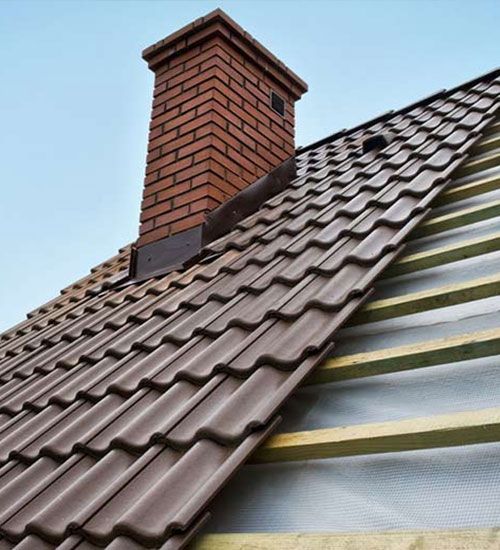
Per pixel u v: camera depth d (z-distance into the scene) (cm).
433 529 139
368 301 240
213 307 297
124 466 198
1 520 191
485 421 149
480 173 319
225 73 479
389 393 191
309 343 213
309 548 142
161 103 498
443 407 177
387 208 307
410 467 161
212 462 177
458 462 156
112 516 170
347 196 359
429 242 271
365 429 167
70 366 325
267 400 193
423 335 212
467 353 183
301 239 324
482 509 142
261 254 335
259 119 495
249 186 460
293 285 273
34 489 202
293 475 176
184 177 450
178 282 367
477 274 232
